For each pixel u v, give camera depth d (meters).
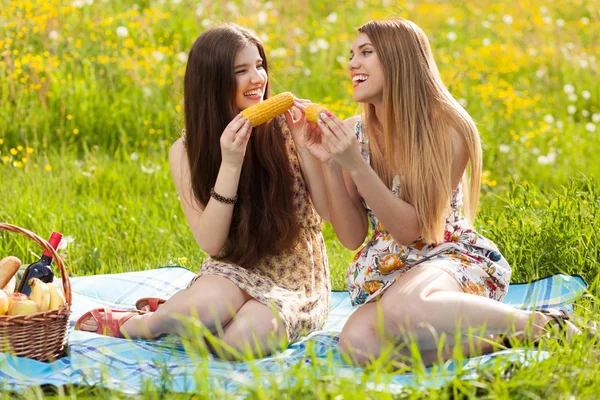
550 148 7.70
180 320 3.36
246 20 9.91
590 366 2.87
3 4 8.51
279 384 2.74
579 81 9.77
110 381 2.79
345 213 3.57
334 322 3.98
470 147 3.46
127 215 5.55
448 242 3.48
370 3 12.60
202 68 3.54
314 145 3.54
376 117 3.61
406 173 3.41
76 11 9.03
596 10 12.87
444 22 12.00
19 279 3.65
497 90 8.95
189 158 3.63
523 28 11.65
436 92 3.44
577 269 4.30
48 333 3.20
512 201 4.98
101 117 7.36
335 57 9.72
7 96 7.30
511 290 4.18
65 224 5.21
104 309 3.67
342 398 2.56
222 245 3.58
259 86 3.58
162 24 9.47
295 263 3.69
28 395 2.76
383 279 3.52
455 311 3.10
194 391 2.68
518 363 2.86
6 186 5.79
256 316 3.37
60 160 6.46
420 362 2.75
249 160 3.57
